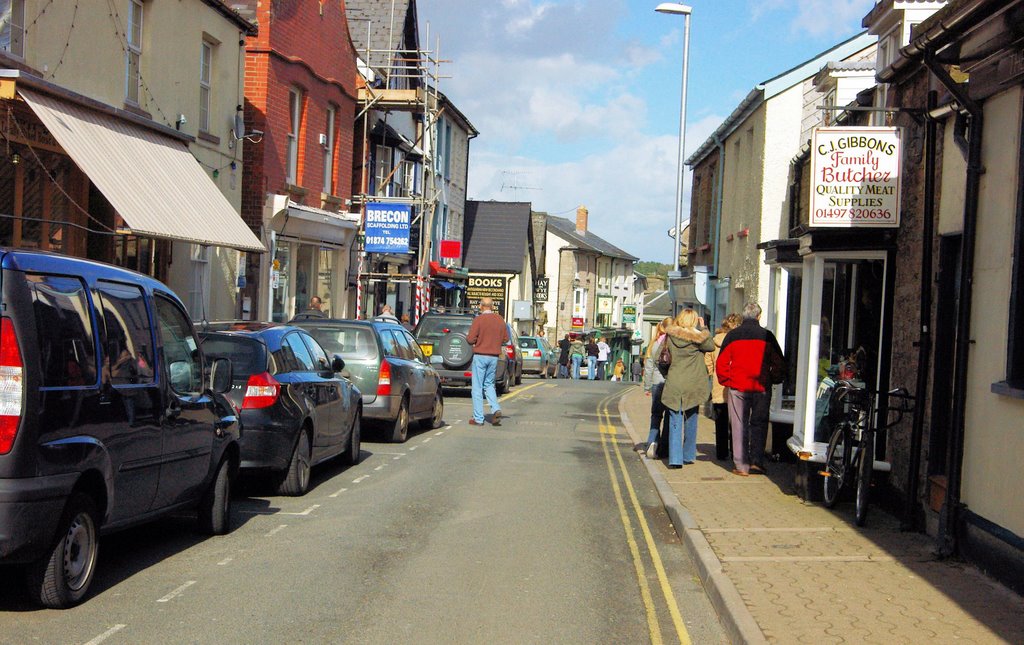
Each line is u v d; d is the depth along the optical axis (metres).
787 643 5.56
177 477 7.41
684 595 7.06
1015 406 6.84
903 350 9.45
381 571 7.28
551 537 8.74
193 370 8.05
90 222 14.76
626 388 34.12
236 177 19.89
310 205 24.42
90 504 6.18
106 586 6.62
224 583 6.80
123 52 14.89
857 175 9.55
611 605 6.69
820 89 18.50
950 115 8.39
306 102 23.78
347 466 12.52
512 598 6.72
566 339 51.22
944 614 6.19
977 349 7.57
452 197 44.53
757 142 20.84
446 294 44.53
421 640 5.73
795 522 9.12
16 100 11.72
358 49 33.69
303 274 24.94
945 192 8.48
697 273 26.03
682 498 10.41
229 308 19.89
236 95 19.86
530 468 12.96
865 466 8.98
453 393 26.00
